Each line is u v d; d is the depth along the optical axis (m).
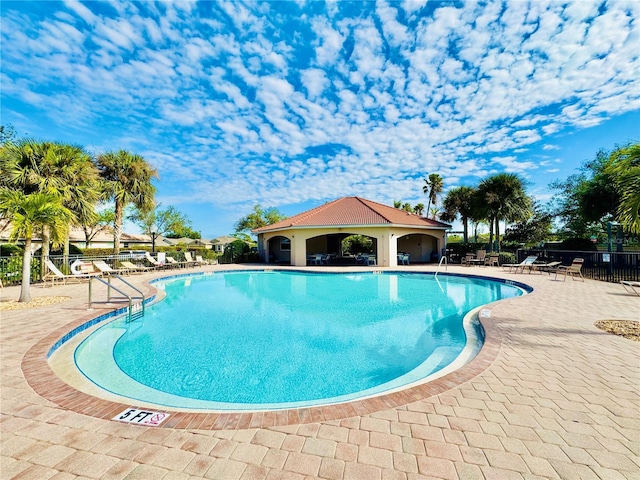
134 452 2.40
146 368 5.12
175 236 50.06
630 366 4.00
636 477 2.11
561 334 5.41
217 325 7.71
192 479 2.11
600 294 9.44
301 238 21.95
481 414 2.90
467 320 6.96
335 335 6.86
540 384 3.51
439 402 3.13
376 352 5.80
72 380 4.29
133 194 20.83
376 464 2.25
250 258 26.67
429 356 5.57
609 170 6.55
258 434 2.63
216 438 2.58
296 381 4.67
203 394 4.26
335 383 4.58
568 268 13.41
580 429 2.65
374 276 17.23
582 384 3.50
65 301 8.82
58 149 14.50
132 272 17.73
